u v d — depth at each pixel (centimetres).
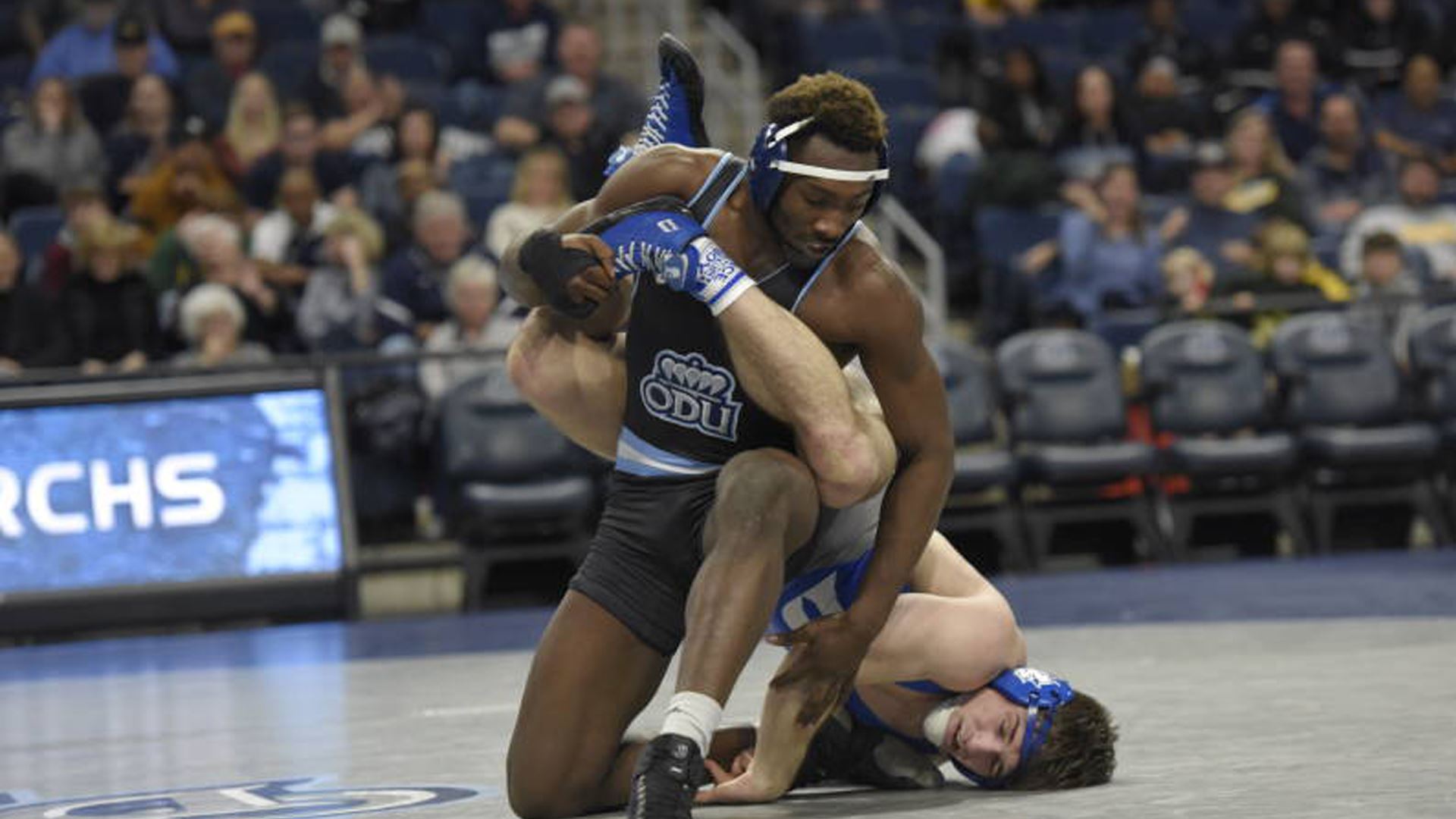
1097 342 1488
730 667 451
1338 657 823
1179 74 2003
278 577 1327
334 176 1650
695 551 496
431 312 1479
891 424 493
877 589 486
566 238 486
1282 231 1565
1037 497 1514
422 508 1386
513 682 901
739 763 534
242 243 1539
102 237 1439
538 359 527
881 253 488
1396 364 1519
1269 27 2028
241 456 1330
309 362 1355
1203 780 505
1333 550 1532
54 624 1289
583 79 1764
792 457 480
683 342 489
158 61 1775
